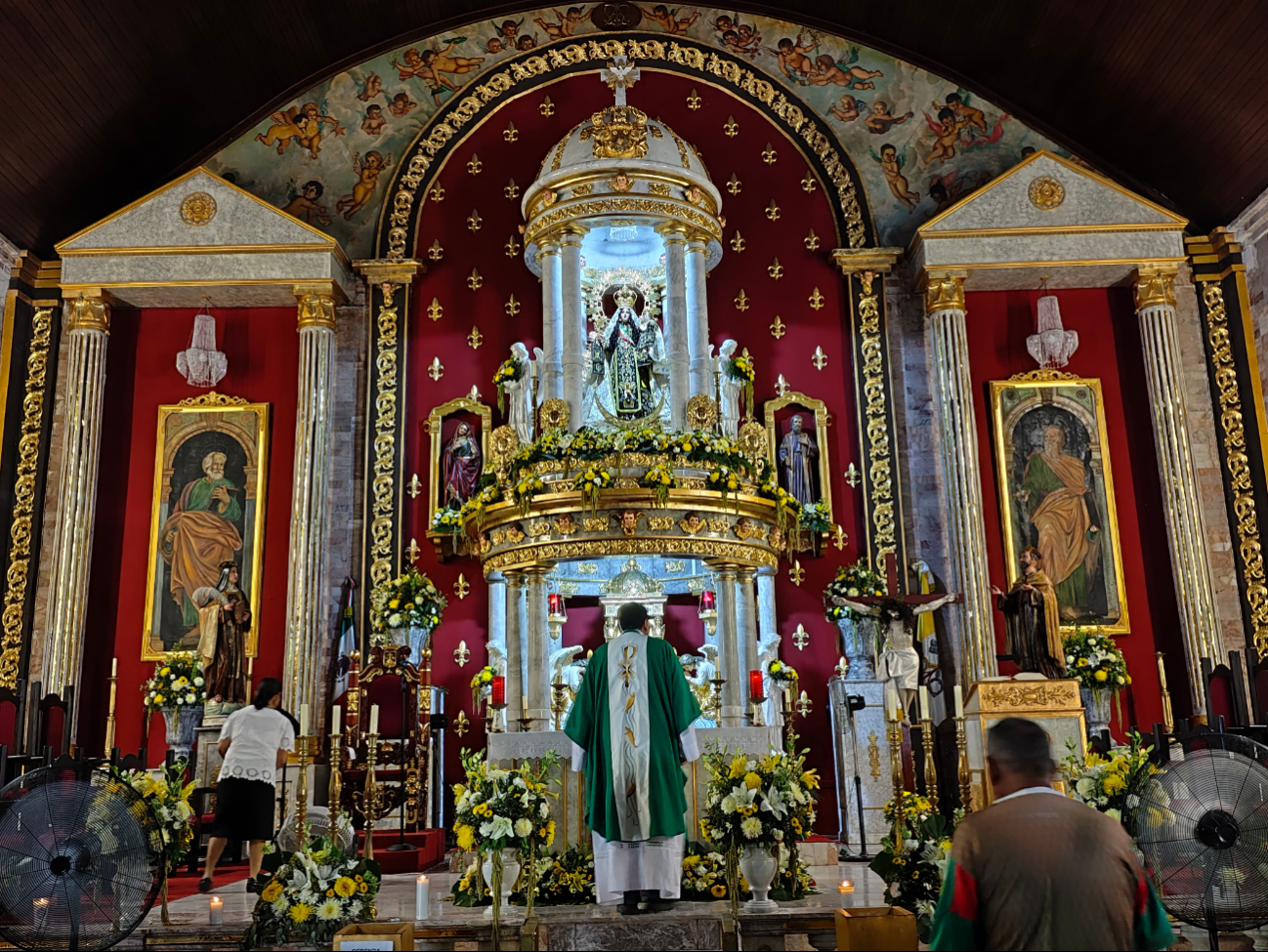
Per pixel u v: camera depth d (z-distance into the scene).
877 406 16.44
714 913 8.73
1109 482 15.90
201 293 16.20
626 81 15.32
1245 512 15.80
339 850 8.49
